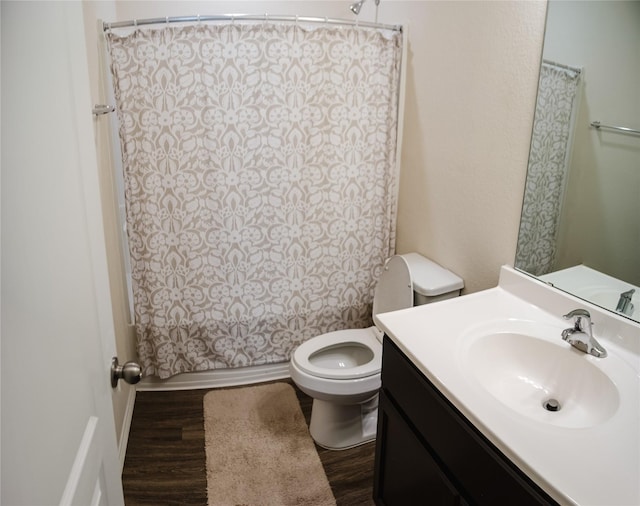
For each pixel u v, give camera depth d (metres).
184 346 2.44
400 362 1.42
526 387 1.34
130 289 2.58
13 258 0.59
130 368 1.06
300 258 2.42
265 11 2.70
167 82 2.06
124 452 2.04
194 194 2.21
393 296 2.19
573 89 1.40
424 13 2.10
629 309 1.31
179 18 1.99
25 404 0.61
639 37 1.19
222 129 2.15
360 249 2.50
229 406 2.37
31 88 0.67
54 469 0.70
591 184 1.38
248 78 2.11
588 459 0.93
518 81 1.61
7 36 0.59
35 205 0.67
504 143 1.71
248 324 2.46
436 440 1.27
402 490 1.51
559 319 1.49
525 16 1.55
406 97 2.33
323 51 2.15
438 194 2.14
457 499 1.20
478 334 1.41
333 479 1.93
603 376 1.20
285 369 2.62
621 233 1.31
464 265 2.02
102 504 0.96
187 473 1.96
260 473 1.96
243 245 2.33
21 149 0.62
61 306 0.76
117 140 2.60
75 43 0.88
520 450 0.95
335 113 2.25
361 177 2.39
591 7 1.31
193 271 2.32
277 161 2.24
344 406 2.05
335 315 2.57
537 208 1.59
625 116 1.25
